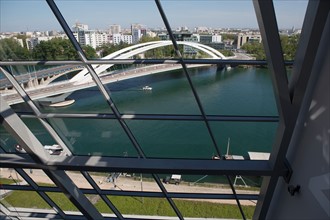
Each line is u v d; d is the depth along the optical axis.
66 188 5.12
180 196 6.03
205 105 4.76
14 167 4.85
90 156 5.01
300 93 3.53
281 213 4.78
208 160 4.80
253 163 4.65
